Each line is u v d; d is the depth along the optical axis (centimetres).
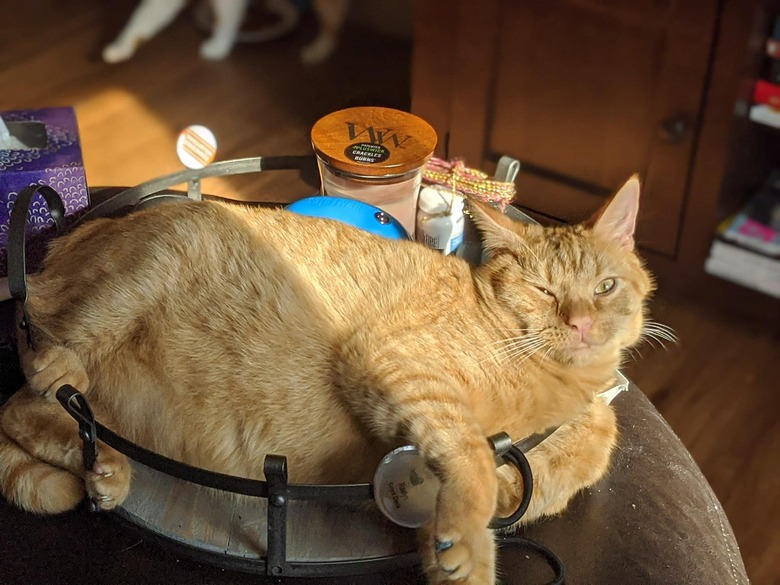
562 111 133
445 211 80
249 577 59
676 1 116
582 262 68
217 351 64
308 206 74
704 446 123
